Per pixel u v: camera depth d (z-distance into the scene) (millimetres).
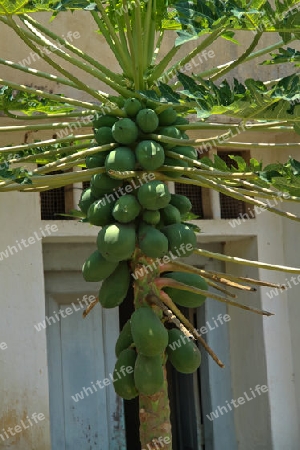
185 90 4148
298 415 7359
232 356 7645
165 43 7094
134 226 4254
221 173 4262
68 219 6977
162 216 4383
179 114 4754
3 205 6691
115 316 7359
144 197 4156
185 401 7793
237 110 4125
